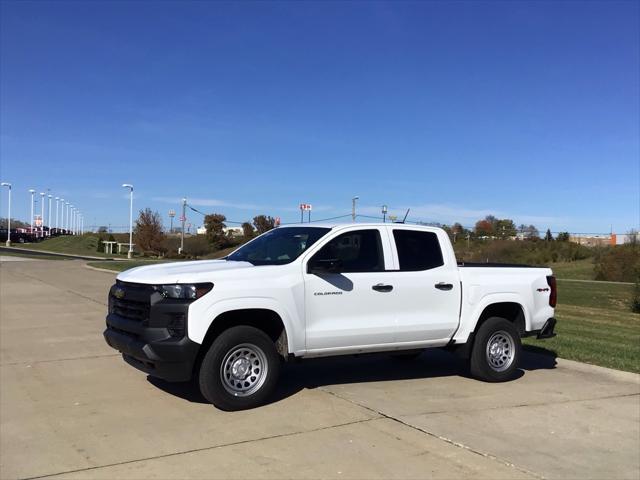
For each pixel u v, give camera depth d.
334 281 6.86
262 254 7.31
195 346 5.99
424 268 7.57
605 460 5.14
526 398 7.07
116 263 35.50
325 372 8.22
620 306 24.86
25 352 9.12
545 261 54.28
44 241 83.81
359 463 4.88
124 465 4.77
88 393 6.87
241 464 4.81
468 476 4.69
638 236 44.06
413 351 7.70
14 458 4.89
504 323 7.97
